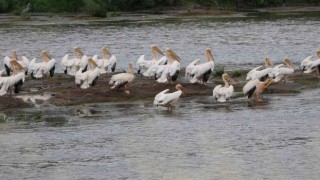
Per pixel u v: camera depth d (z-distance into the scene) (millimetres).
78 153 22859
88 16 78062
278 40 55031
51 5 84125
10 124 27016
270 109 28797
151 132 25266
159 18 76938
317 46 51219
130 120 27281
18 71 33438
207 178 20000
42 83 34969
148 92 31922
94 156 22469
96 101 30719
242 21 72000
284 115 27578
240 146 23172
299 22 69500
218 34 59812
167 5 88562
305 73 36500
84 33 61438
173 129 25641
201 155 22266
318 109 28562
